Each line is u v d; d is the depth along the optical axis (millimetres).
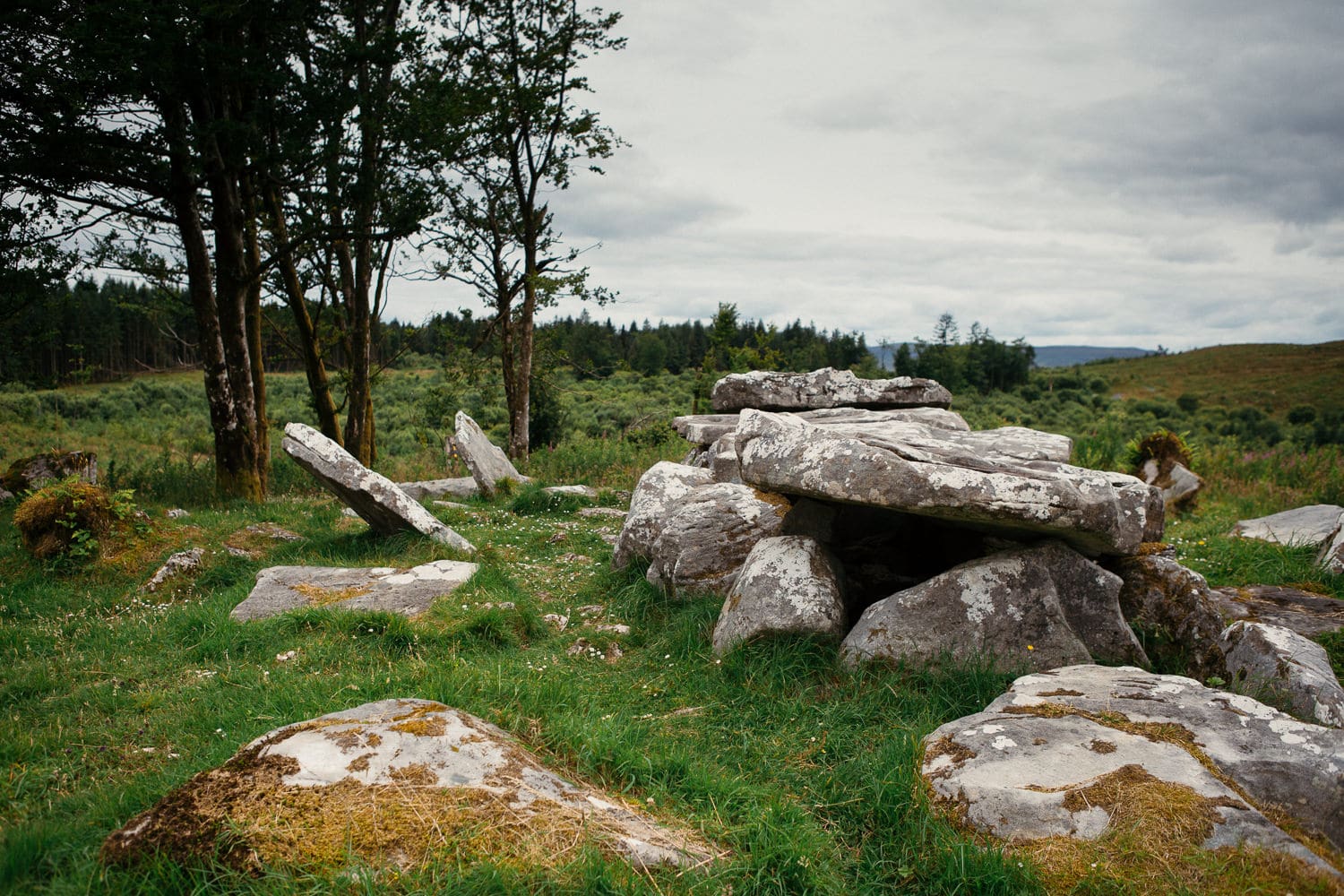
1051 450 7914
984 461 6102
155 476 14633
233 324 13867
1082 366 124562
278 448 23172
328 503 13016
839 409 11414
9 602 7590
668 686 5715
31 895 2771
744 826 3619
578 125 20359
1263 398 88188
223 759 3973
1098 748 3861
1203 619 5949
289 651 6086
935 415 10570
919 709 5105
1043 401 68375
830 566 6336
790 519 7062
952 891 3305
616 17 20156
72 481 9461
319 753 3357
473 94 15711
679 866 3109
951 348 71125
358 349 19094
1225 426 64312
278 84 12820
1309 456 16828
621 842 3104
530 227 21594
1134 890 3090
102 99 12289
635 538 8500
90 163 12047
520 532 11258
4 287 12391
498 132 18984
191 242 13367
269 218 18109
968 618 5566
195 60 11922
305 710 4652
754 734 4930
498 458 16562
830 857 3582
